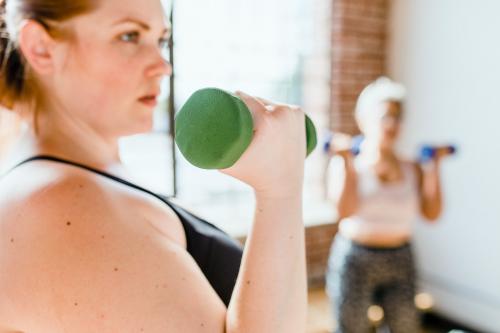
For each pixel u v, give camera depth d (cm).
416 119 330
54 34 50
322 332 274
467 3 293
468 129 296
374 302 231
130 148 318
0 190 48
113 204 45
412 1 330
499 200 282
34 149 52
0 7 56
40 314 40
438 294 318
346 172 217
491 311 288
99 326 39
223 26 286
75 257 40
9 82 55
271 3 314
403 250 215
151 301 40
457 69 302
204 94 38
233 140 37
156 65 54
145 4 52
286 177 43
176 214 60
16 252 42
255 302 42
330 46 335
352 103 347
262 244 43
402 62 341
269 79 324
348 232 221
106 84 52
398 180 219
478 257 295
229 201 323
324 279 339
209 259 63
